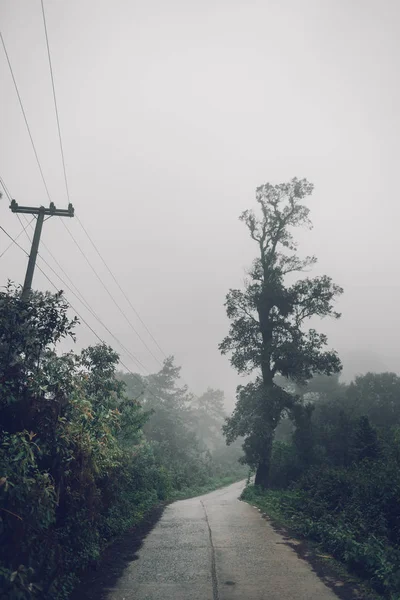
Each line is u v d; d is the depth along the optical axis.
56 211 15.02
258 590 6.22
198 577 6.89
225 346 28.56
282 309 28.09
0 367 6.47
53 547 5.55
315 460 27.59
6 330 6.68
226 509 17.17
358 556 7.32
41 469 6.26
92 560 7.47
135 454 18.23
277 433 53.16
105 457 8.46
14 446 5.12
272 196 29.89
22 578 4.30
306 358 26.44
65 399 7.10
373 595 5.97
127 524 11.70
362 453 21.38
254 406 26.62
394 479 10.73
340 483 13.80
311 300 27.55
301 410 27.86
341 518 10.28
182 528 11.79
